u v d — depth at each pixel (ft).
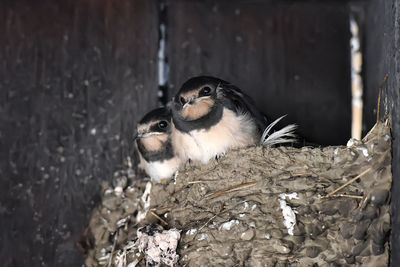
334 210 25.22
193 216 27.43
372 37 31.63
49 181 32.17
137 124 32.04
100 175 32.60
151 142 31.22
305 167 26.50
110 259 29.12
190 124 28.53
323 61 36.45
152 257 26.40
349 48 36.68
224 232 25.90
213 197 27.37
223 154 28.43
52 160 32.58
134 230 30.32
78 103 33.88
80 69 34.60
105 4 36.14
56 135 33.09
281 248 25.11
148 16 36.37
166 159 31.22
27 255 30.91
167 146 31.24
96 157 32.96
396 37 24.68
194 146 28.78
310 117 35.40
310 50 36.60
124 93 34.53
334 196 25.34
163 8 37.01
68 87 34.12
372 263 24.64
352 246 24.84
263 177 26.86
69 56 34.78
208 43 36.45
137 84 34.86
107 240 30.58
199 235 26.32
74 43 35.09
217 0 36.94
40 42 34.78
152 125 31.37
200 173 28.58
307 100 35.68
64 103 33.76
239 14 37.14
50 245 31.12
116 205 31.45
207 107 28.35
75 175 32.48
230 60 36.22
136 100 34.50
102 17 35.86
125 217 30.99
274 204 25.90
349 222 25.00
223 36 36.63
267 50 36.50
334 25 37.11
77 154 32.86
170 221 27.94
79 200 31.99
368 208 24.82
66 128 33.30
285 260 25.17
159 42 36.24
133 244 28.50
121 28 35.83
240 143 28.43
